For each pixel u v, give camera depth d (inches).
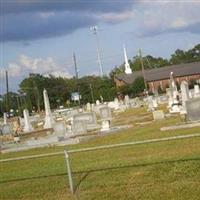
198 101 934.4
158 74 4849.9
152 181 405.1
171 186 381.7
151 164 464.4
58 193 414.3
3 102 5068.9
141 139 772.0
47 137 1117.1
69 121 1582.2
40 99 5059.1
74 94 4306.1
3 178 535.2
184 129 829.2
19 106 4731.8
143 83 4394.7
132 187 396.8
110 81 5059.1
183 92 1379.2
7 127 1745.8
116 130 1082.7
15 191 444.8
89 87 4655.5
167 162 461.1
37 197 414.6
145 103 2564.0
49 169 545.6
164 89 4544.8
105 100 4365.2
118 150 639.1
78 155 645.9
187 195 353.7
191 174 407.2
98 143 840.3
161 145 617.3
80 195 396.5
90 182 431.8
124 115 1747.0
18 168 617.6
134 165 474.6
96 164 532.4
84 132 1146.7
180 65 5044.3
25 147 991.0
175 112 1343.5
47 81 5172.2
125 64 5413.4
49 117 1710.1
